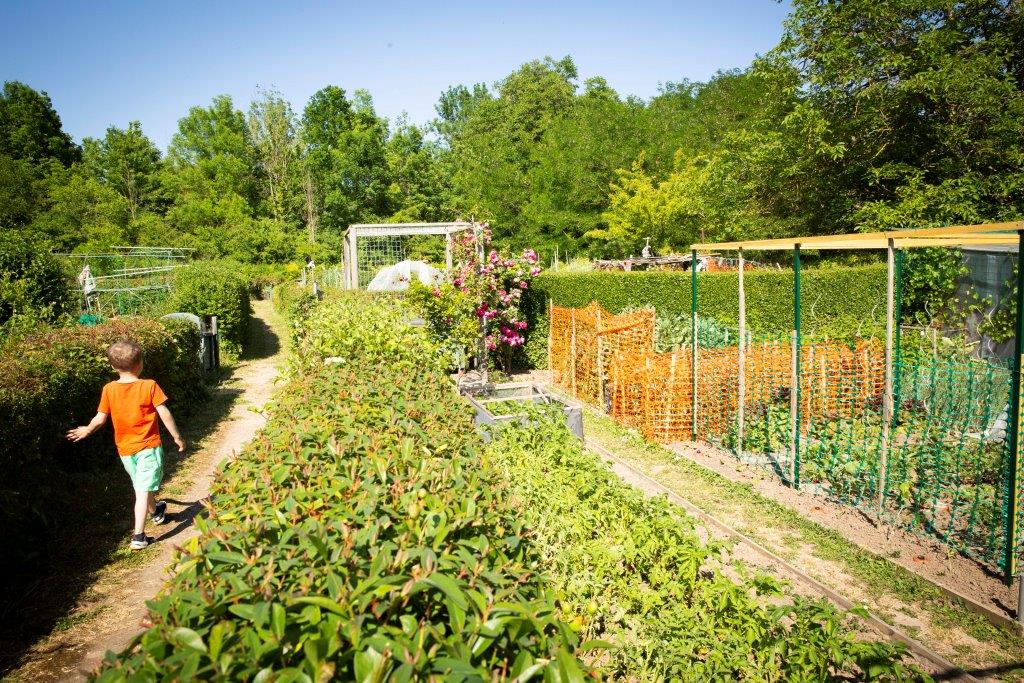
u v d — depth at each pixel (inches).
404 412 161.6
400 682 55.5
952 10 675.4
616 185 1286.9
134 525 223.5
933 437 266.1
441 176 1941.4
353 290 619.5
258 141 2522.1
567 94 1993.1
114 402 203.0
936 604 168.1
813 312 504.4
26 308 438.3
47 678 139.9
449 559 77.2
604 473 172.4
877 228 668.7
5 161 1886.1
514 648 72.4
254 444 131.1
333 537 80.1
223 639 59.6
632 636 125.0
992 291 444.5
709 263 850.1
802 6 758.5
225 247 1861.5
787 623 149.7
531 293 580.1
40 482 207.9
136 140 2434.8
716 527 217.5
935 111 687.7
